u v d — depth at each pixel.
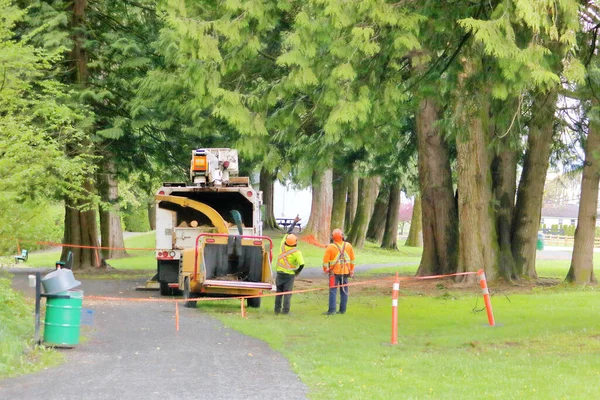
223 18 17.73
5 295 17.73
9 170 18.22
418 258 63.38
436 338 18.41
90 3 41.41
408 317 22.89
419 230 82.38
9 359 13.38
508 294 29.86
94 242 41.88
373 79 18.47
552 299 27.25
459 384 12.49
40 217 19.61
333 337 18.44
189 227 28.61
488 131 33.75
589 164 32.34
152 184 44.97
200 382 12.47
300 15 17.03
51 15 36.28
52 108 22.30
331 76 17.45
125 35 38.91
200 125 32.69
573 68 15.59
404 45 17.02
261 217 30.73
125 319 20.47
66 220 41.53
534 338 17.84
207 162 28.64
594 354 15.27
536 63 15.11
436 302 27.23
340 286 23.45
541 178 35.78
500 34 15.08
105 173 41.12
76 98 36.69
